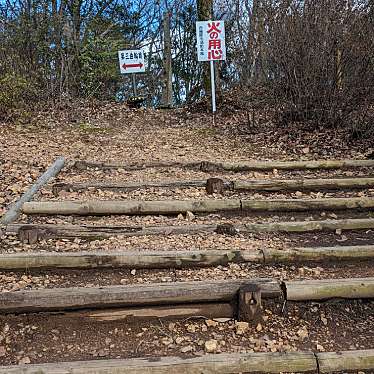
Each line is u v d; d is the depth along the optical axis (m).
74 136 7.61
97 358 2.50
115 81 13.57
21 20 10.29
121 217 4.14
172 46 16.92
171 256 3.28
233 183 4.77
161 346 2.61
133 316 2.79
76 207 4.12
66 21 11.23
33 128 7.92
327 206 4.29
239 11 12.95
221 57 8.65
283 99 7.55
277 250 3.38
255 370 2.42
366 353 2.50
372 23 6.39
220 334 2.72
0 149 6.14
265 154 6.36
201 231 3.82
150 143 7.21
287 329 2.75
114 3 15.25
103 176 5.22
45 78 9.98
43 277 3.15
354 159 5.79
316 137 6.83
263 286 2.89
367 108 6.50
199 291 2.84
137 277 3.16
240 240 3.70
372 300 2.95
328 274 3.21
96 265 3.22
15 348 2.58
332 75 6.71
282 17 7.41
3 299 2.74
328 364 2.45
